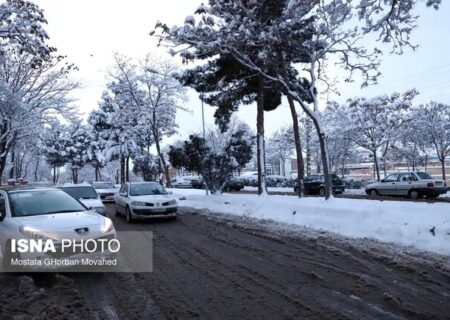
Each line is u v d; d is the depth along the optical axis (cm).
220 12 1470
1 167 2547
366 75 1535
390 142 3253
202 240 1040
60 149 6569
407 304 527
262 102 2034
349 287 607
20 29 1802
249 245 948
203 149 2170
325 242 945
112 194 2620
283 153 5881
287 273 693
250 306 538
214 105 2348
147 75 3488
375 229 999
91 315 523
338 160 4344
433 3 901
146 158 3881
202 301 563
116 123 3941
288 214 1358
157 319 504
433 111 3100
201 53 1557
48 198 848
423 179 2059
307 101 2147
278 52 1544
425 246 839
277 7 1449
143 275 707
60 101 2536
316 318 490
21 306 557
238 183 3669
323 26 1474
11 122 2398
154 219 1502
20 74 2425
